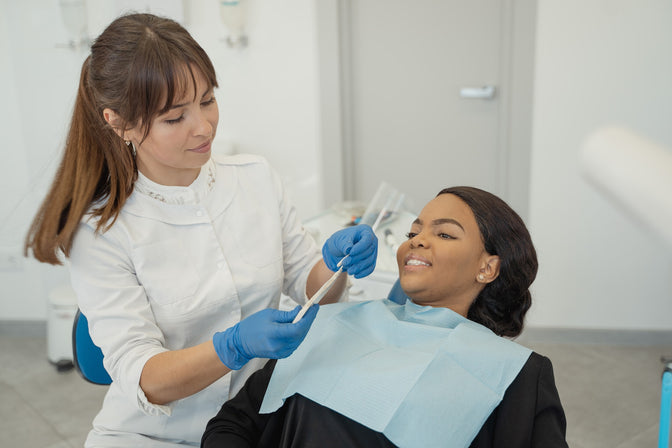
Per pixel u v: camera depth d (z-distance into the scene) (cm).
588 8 231
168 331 105
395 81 269
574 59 237
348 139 276
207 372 90
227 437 98
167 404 97
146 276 101
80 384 249
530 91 243
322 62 258
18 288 282
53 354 259
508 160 261
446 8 257
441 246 105
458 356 95
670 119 236
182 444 111
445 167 276
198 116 90
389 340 105
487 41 257
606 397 229
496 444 93
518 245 107
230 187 112
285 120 268
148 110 87
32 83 257
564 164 249
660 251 251
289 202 123
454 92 266
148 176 103
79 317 118
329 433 96
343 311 110
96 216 99
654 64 231
